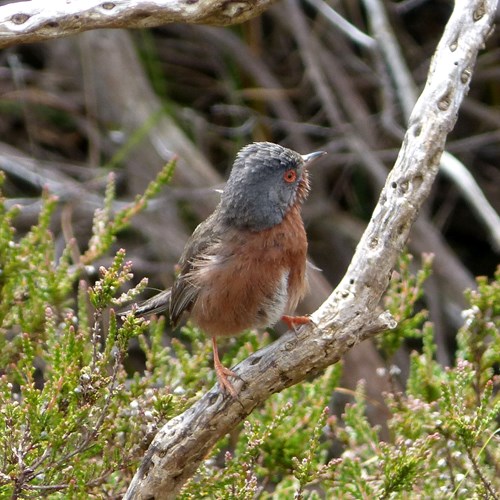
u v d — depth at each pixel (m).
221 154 20.20
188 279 9.88
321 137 20.33
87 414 8.20
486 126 20.41
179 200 18.23
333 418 9.94
